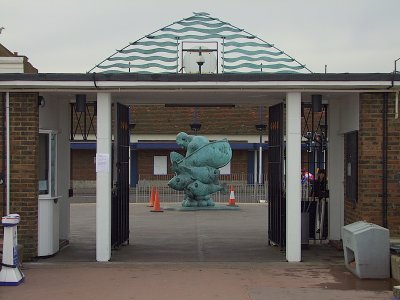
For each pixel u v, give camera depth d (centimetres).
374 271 1055
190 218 2173
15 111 1223
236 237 1662
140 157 4162
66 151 1491
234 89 1190
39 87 1188
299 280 1055
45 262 1229
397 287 894
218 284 1023
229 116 4122
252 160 4141
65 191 1498
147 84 1170
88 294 955
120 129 1440
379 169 1223
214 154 2486
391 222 1220
